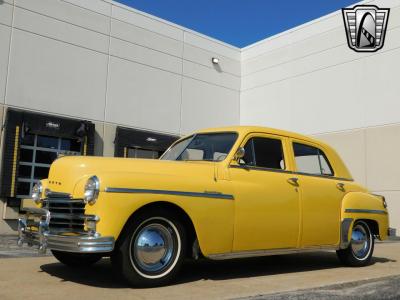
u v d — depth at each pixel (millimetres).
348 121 15734
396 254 8625
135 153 15727
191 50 17953
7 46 12977
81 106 14477
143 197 4438
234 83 19547
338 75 16219
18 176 12805
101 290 4348
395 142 14336
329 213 6242
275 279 5297
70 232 4508
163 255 4641
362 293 4613
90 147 14383
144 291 4352
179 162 5160
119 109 15430
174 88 17188
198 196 4848
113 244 4242
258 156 5645
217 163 5297
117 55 15547
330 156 6715
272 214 5508
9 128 12672
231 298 4105
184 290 4445
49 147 13688
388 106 14656
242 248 5234
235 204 5156
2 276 5020
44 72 13680
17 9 13234
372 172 14852
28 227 5047
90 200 4277
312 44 17234
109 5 15445
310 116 16984
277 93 18312
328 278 5469
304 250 5930
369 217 6812
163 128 16672
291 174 5910
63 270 5477
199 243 4844
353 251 6625
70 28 14383
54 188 4840
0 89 12758
